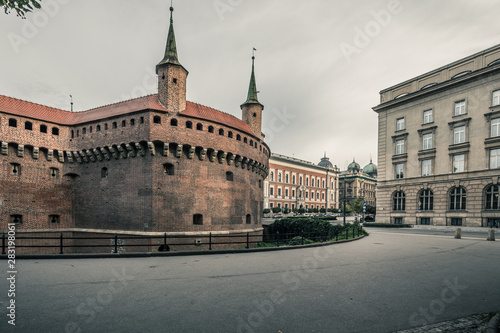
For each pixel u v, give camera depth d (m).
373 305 7.11
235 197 28.11
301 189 80.31
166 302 7.18
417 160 38.72
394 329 5.76
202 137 25.23
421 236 25.84
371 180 121.00
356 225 28.20
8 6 6.75
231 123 28.28
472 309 6.92
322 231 26.80
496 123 31.30
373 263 12.52
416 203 38.41
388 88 43.91
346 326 5.86
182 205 24.25
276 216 64.50
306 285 8.85
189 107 26.11
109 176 25.25
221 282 9.12
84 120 26.45
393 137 41.88
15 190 24.05
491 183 31.06
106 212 24.98
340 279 9.63
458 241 21.50
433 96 37.41
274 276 10.01
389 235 26.89
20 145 23.97
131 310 6.61
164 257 13.79
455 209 34.38
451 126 35.16
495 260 13.35
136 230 23.33
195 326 5.76
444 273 10.59
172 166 24.48
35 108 26.02
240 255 14.64
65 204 26.58
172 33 26.03
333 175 94.56
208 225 25.50
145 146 23.83
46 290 8.07
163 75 24.58
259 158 32.06
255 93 35.16
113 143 24.45
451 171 34.84
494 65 31.05
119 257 13.51
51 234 25.36
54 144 25.91
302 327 5.77
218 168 26.75
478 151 32.47
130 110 24.22
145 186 23.38
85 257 13.17
